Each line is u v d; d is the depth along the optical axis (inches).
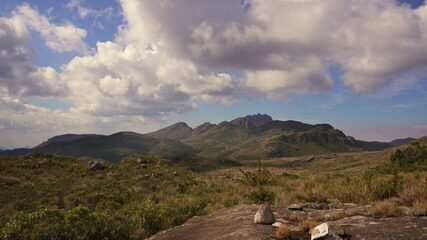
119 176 1860.2
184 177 1903.3
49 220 504.1
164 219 569.0
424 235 299.6
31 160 2132.1
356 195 621.0
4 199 1290.6
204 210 652.7
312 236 330.3
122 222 541.6
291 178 1350.9
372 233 318.3
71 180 1715.1
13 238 457.7
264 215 413.1
